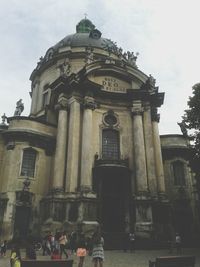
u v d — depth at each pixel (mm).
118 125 32281
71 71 37719
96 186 28203
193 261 11156
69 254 19547
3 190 27219
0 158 28797
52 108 33656
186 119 21547
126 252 21047
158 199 29000
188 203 32312
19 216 26859
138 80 34562
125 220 28297
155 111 33812
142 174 29031
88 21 51344
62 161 28297
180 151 34594
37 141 30016
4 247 19141
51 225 25016
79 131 29609
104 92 32375
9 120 30578
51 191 27234
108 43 42375
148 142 31297
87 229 24438
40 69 40906
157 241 25094
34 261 9141
